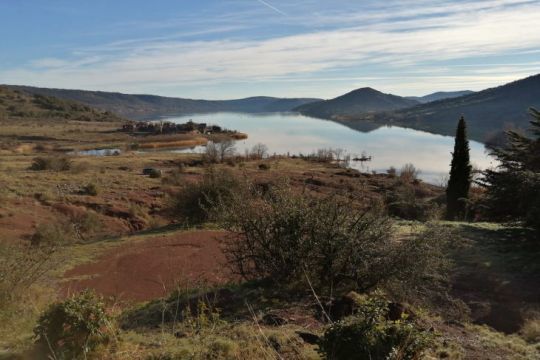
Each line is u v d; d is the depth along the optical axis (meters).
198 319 4.94
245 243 7.94
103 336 3.91
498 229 14.88
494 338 6.42
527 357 5.64
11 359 3.82
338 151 102.19
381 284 7.35
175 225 19.64
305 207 7.59
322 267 7.42
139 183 39.91
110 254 13.62
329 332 3.63
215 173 20.42
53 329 3.77
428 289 8.23
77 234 20.66
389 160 92.94
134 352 4.05
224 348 4.27
